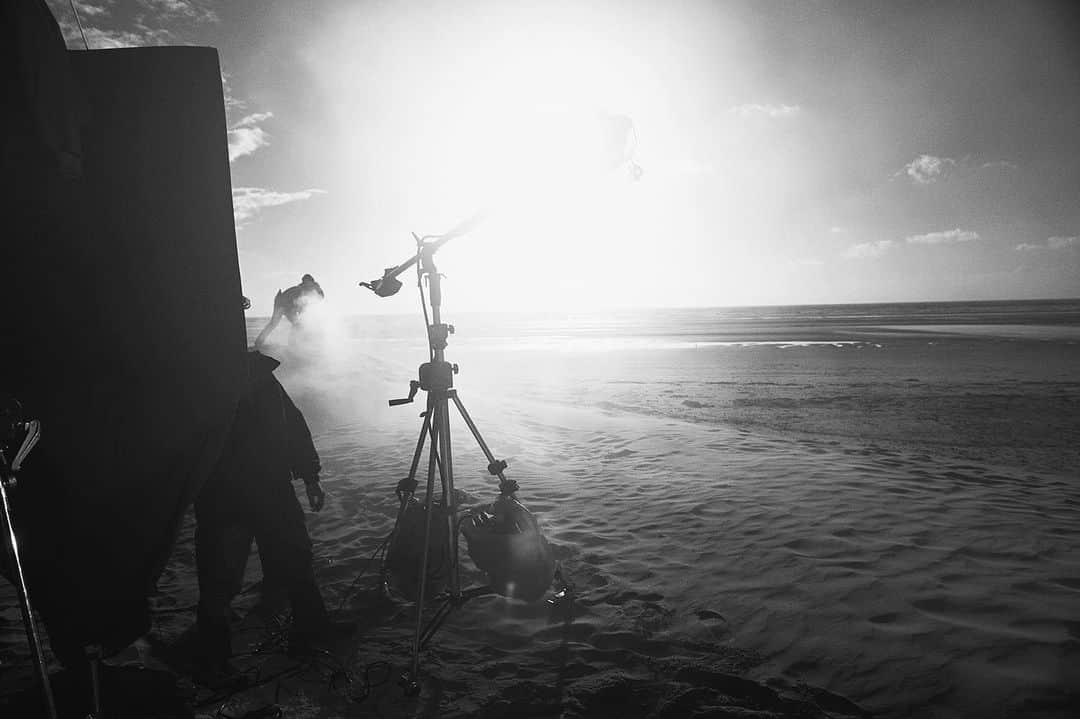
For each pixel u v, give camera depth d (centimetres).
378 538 486
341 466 741
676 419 1269
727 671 291
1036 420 1202
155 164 237
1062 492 576
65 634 236
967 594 350
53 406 228
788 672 290
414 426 1006
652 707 266
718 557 430
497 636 331
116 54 237
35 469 226
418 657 298
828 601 353
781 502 549
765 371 2247
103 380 231
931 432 1093
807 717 257
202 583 296
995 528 461
